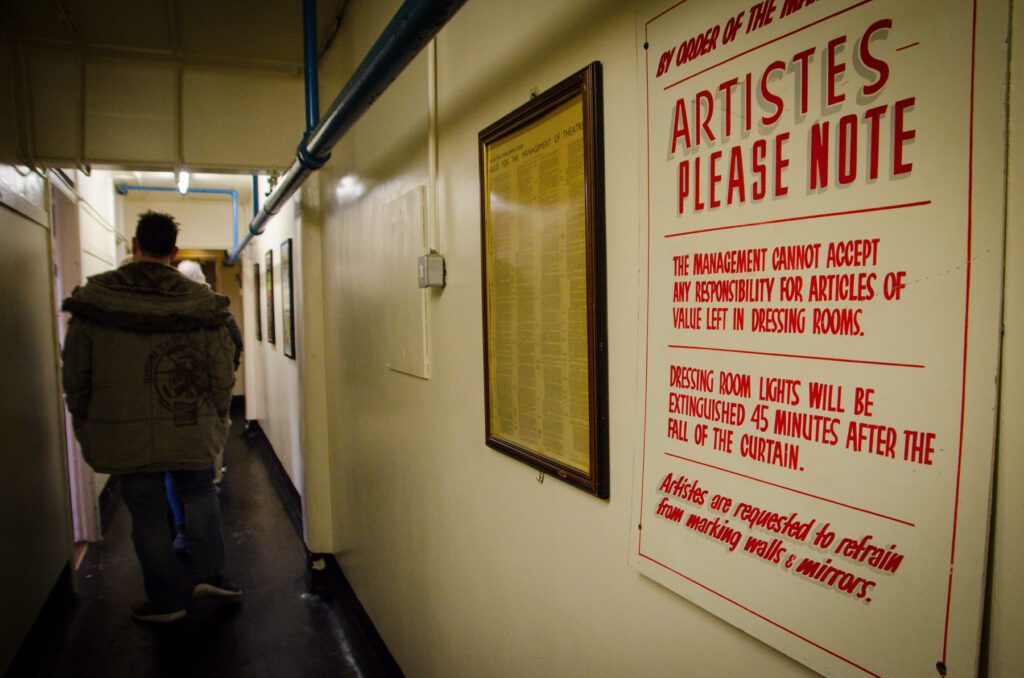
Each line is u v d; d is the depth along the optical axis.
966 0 0.43
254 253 6.04
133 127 2.36
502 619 1.20
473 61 1.22
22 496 2.09
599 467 0.85
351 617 2.44
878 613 0.50
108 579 2.88
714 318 0.65
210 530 2.58
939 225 0.45
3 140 2.00
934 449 0.46
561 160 0.91
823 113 0.52
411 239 1.59
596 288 0.83
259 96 2.52
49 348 2.55
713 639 0.67
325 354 2.88
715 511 0.65
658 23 0.71
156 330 2.25
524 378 1.05
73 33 2.21
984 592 0.43
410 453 1.72
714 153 0.64
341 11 2.29
